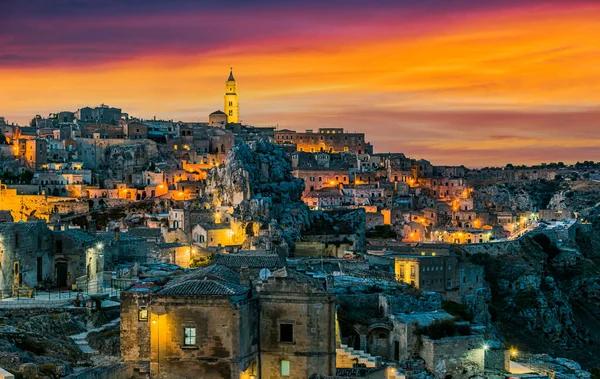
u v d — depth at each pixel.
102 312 112.62
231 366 92.44
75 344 103.75
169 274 116.81
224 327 92.75
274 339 97.81
